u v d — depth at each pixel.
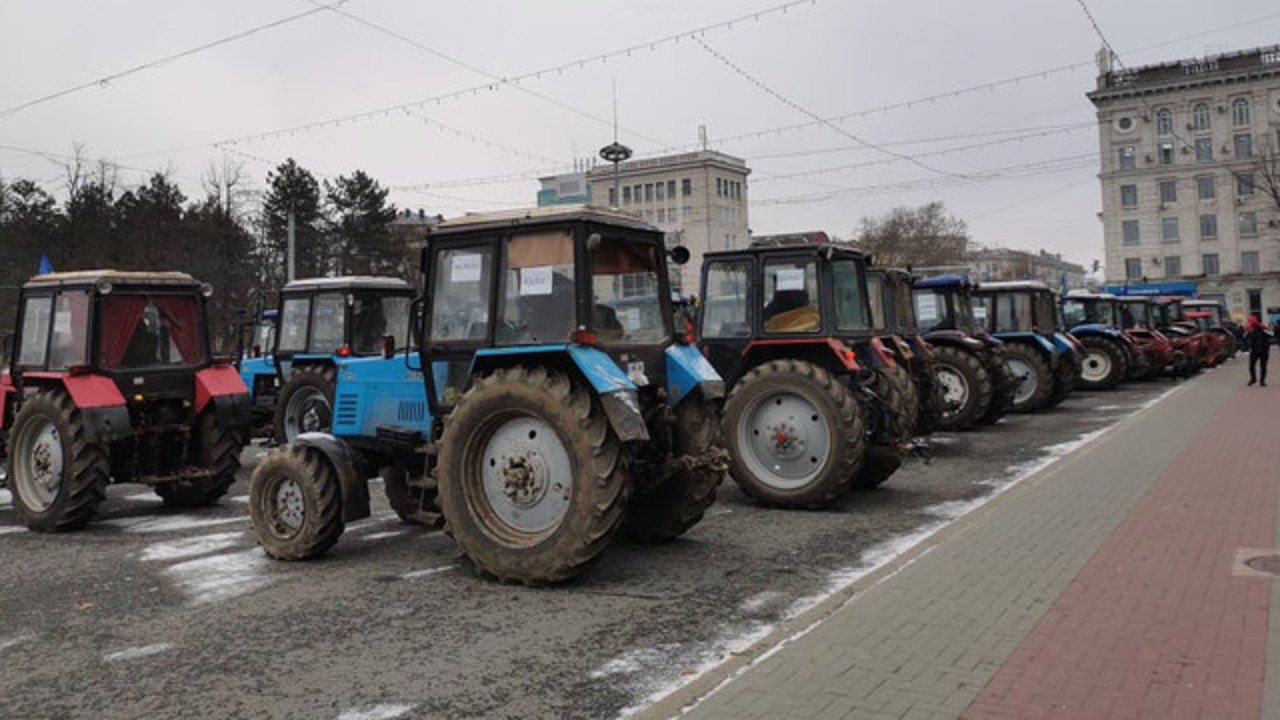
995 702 3.70
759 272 9.55
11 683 4.35
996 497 8.16
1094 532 6.69
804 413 8.48
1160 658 4.14
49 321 8.73
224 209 44.34
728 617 5.18
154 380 8.79
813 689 3.88
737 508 8.56
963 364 13.48
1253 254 68.12
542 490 5.95
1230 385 20.53
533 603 5.52
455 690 4.14
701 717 3.63
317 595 5.80
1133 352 21.95
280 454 6.83
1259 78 67.06
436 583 6.05
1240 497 7.78
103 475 8.13
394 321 13.44
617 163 24.56
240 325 14.48
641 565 6.40
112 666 4.56
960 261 72.19
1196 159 70.19
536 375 5.93
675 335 6.93
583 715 3.83
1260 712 3.54
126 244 40.44
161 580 6.26
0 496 10.13
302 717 3.88
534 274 6.27
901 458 9.17
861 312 9.95
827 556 6.60
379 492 9.92
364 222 47.56
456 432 6.12
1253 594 5.07
